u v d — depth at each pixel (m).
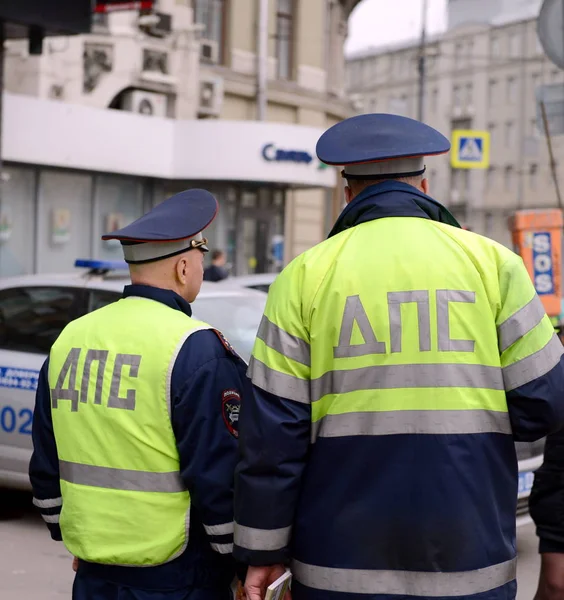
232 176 15.84
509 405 2.12
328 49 22.44
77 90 14.70
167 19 16.08
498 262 2.15
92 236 15.23
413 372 2.08
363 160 2.20
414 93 68.00
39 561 5.18
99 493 2.37
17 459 5.72
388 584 2.06
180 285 2.51
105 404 2.38
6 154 12.96
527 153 60.16
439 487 2.05
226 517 2.29
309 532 2.12
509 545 2.13
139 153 14.99
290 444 2.11
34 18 9.34
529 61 60.22
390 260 2.14
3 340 5.96
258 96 19.19
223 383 2.34
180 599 2.33
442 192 64.38
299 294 2.17
